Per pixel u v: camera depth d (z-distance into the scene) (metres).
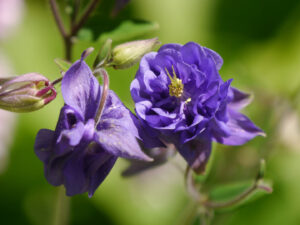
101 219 0.45
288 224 0.44
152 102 0.29
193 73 0.29
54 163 0.28
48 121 0.45
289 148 0.42
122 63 0.30
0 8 0.42
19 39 0.47
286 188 0.45
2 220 0.45
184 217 0.38
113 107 0.28
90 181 0.28
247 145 0.40
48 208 0.45
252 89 0.42
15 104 0.29
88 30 0.35
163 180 0.44
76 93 0.28
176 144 0.29
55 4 0.34
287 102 0.41
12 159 0.45
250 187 0.34
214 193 0.35
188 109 0.29
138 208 0.44
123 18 0.35
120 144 0.27
